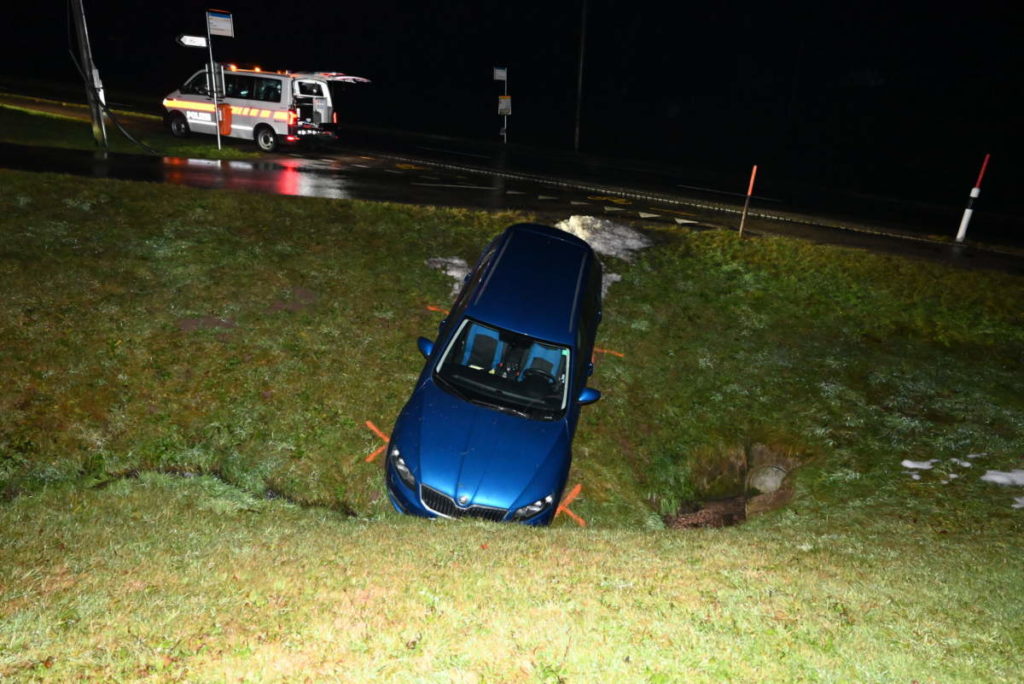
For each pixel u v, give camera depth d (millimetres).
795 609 4266
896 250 16391
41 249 9617
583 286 8438
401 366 9086
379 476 7453
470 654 3533
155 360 8133
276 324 9297
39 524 4879
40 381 7375
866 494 7410
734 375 10148
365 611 3916
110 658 3238
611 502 7938
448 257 12008
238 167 16406
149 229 10883
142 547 4664
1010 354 11336
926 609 4383
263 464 7242
